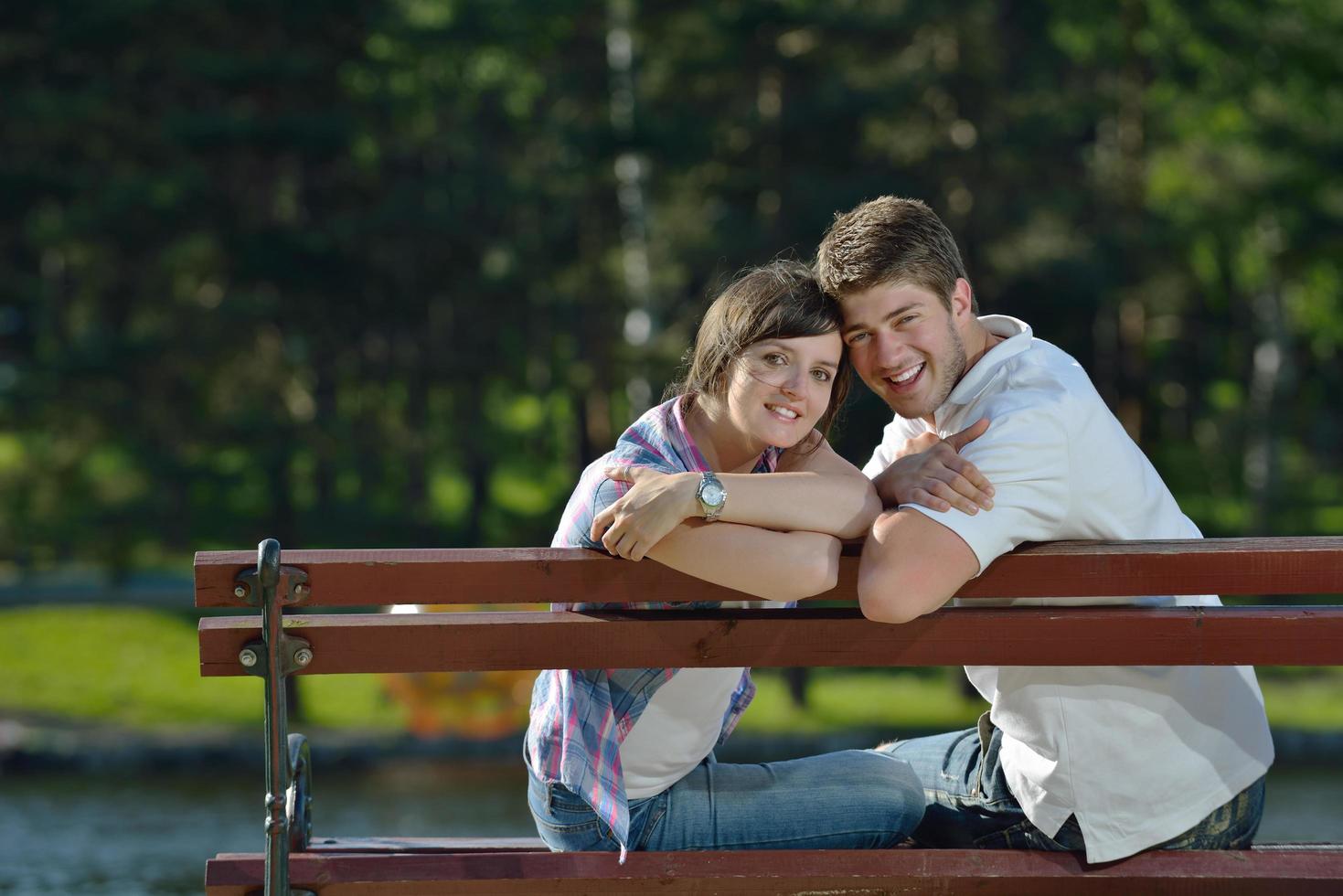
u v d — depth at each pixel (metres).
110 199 59.94
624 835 5.69
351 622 5.56
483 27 71.25
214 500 61.72
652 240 63.25
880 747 6.86
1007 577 5.70
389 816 33.97
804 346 5.88
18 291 70.94
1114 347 67.31
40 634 55.09
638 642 5.63
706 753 6.18
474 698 44.94
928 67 54.41
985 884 5.77
